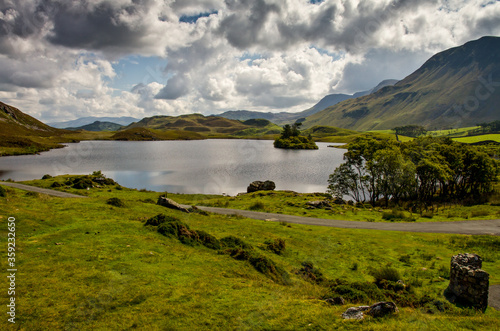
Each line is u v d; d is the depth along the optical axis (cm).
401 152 6956
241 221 3550
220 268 1741
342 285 1605
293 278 1875
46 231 1973
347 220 4322
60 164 13138
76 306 1140
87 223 2245
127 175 10375
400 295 1595
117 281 1371
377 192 6794
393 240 3216
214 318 1122
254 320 1117
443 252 2772
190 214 3497
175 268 1617
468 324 1171
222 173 11112
